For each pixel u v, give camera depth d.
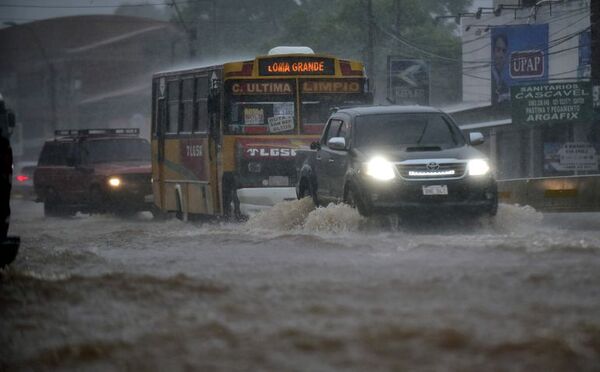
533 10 113.94
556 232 35.22
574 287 19.98
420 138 37.22
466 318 17.00
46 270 25.94
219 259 27.16
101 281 22.23
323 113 49.59
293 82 49.47
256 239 32.72
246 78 49.16
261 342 15.61
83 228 54.84
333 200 38.12
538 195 42.72
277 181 48.44
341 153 37.50
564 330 15.82
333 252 27.72
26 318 18.38
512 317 17.02
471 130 111.88
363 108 39.28
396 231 34.94
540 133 100.00
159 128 61.25
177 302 19.44
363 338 15.66
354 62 50.16
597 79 71.75
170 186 59.59
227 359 14.64
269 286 21.12
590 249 26.02
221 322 17.23
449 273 22.23
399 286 20.66
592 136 80.38
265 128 49.16
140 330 16.81
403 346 15.08
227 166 48.94
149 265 26.39
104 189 66.88
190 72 55.56
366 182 34.69
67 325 17.59
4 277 23.73
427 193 34.47
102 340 16.06
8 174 24.44
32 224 61.41
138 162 70.50
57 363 14.81
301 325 16.78
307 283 21.45
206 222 54.75
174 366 14.34
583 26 107.25
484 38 131.00
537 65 112.19
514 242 28.77
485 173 35.03
